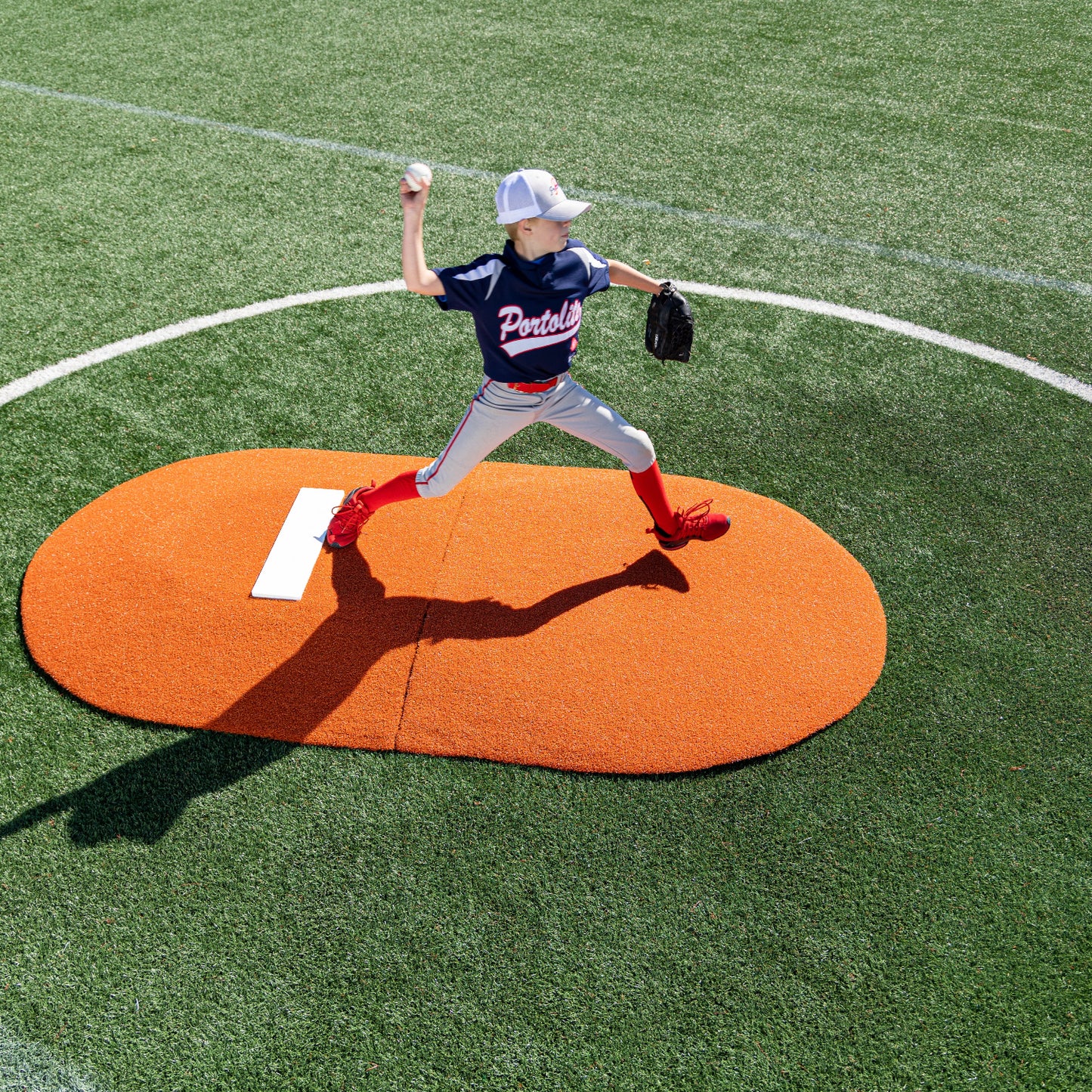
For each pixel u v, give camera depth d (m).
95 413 5.19
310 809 3.39
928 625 4.06
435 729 3.62
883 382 5.46
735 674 3.83
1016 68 9.05
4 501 4.64
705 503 4.29
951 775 3.50
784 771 3.51
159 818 3.37
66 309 5.98
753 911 3.12
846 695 3.76
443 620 4.04
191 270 6.35
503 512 4.57
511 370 3.48
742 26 9.94
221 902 3.14
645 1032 2.85
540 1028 2.86
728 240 6.70
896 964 2.99
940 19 10.07
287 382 5.43
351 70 9.06
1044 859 3.25
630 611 4.08
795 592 4.19
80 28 9.91
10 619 4.08
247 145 7.83
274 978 2.97
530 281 3.21
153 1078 2.77
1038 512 4.62
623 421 3.86
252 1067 2.79
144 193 7.17
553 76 8.96
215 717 3.68
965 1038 2.83
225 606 4.10
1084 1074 2.75
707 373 5.52
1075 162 7.55
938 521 4.58
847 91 8.65
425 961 3.00
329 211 6.99
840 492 4.74
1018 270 6.38
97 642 3.96
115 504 4.61
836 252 6.57
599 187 7.30
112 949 3.03
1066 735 3.63
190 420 5.16
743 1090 2.73
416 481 3.99
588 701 3.72
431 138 7.95
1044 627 4.05
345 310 6.00
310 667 3.85
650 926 3.08
